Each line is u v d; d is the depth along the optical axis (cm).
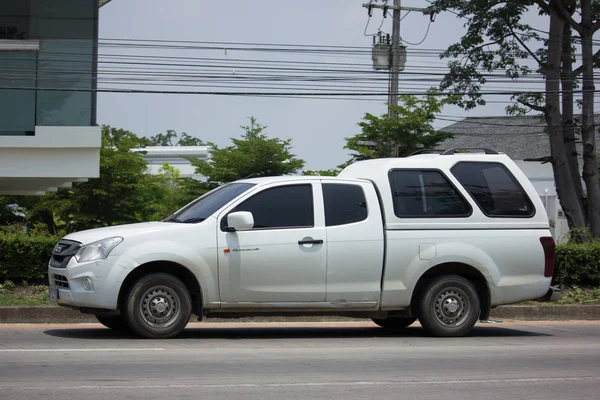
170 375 764
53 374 759
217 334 1118
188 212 1081
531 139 5141
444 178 1121
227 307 1020
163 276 995
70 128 1830
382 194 1090
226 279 1012
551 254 1148
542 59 3200
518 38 3206
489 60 3194
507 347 1031
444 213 1107
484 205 1127
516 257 1127
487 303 1127
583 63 3011
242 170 3853
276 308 1040
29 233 1688
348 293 1058
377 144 3397
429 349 991
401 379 774
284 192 1053
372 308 1078
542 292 1141
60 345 951
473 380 781
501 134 5328
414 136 3325
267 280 1025
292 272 1034
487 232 1118
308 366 835
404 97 3400
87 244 984
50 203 3675
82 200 3678
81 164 1866
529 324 1357
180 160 6122
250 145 3888
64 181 2050
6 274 1476
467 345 1040
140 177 3803
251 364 839
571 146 3072
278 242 1030
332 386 729
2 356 865
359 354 932
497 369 851
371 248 1066
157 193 4034
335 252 1051
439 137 3359
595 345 1072
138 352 902
